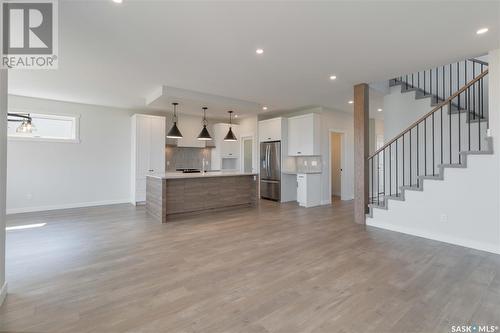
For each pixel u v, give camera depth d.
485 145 4.14
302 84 4.62
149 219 4.96
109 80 4.43
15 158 5.54
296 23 2.59
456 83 4.87
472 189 3.35
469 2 2.23
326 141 6.84
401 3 2.25
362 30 2.73
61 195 6.04
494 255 3.08
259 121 7.70
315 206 6.36
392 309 1.97
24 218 5.02
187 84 4.66
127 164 6.91
